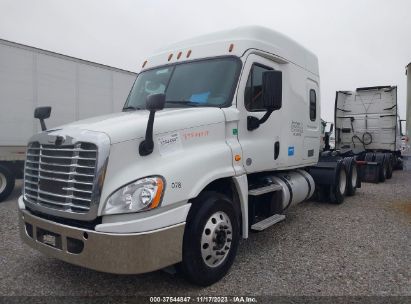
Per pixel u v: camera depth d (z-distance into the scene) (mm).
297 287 3842
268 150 5129
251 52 4809
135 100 5242
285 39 5777
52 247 3523
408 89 10453
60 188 3451
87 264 3229
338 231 6055
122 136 3350
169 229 3369
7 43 8781
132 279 4043
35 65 9406
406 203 8680
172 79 4988
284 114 5641
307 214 7383
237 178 4316
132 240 3139
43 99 9609
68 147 3424
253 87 4848
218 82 4617
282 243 5387
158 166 3471
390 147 14586
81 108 10672
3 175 8844
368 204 8539
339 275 4168
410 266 4461
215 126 4195
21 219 3941
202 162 3820
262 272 4254
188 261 3635
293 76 5918
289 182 5969
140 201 3229
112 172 3268
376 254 4898
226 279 4047
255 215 5176
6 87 8773
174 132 3736
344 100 15438
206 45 4996
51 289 3793
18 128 9047
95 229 3189
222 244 3980
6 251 4973
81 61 10633
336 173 8312
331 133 15141
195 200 3818
